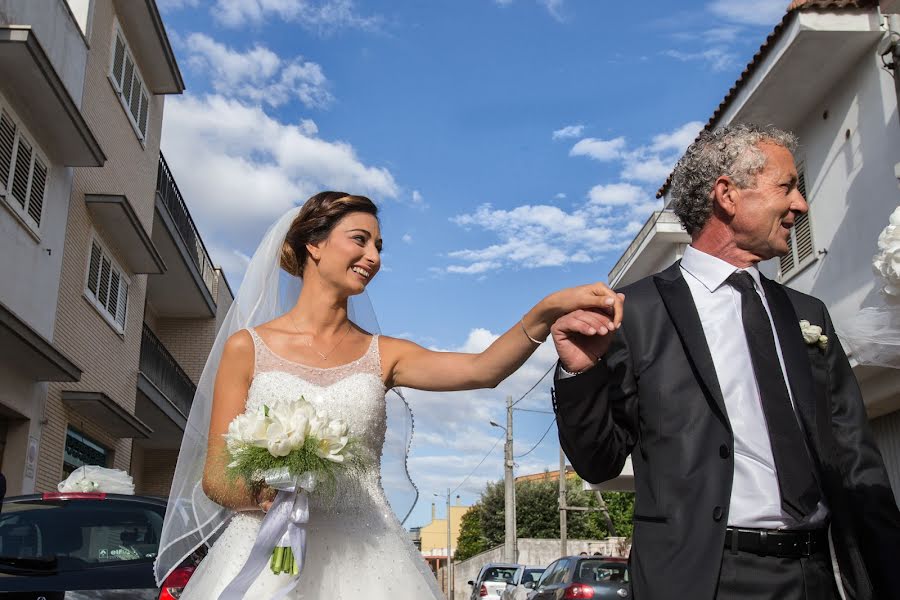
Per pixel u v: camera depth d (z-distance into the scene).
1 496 5.31
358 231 3.53
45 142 13.11
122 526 5.25
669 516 2.81
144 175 18.59
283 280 3.71
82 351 15.26
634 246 18.61
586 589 11.18
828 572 2.87
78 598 4.70
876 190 10.67
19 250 12.35
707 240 3.25
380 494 3.41
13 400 12.42
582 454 2.95
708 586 2.70
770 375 2.95
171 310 25.06
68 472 15.11
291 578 3.12
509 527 32.97
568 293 2.88
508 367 3.16
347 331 3.56
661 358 3.01
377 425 3.40
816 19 10.62
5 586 4.67
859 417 3.11
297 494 3.07
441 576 55.66
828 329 3.23
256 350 3.42
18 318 10.92
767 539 2.78
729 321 3.08
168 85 19.12
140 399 19.33
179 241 20.72
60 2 13.30
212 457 3.26
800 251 12.61
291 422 3.00
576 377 2.87
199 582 3.25
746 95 12.20
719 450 2.84
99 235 15.91
